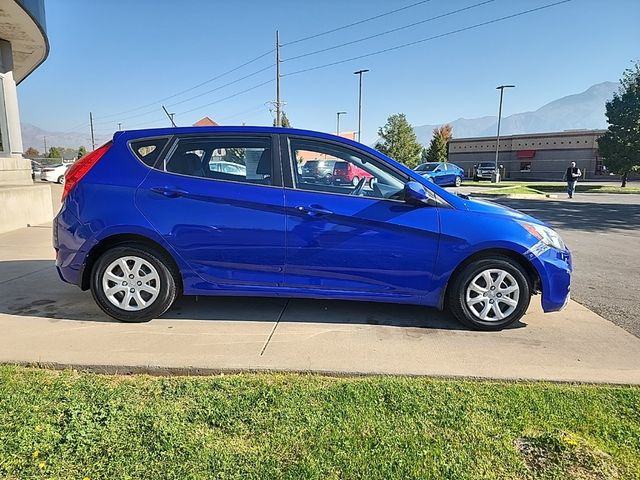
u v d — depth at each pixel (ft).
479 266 12.89
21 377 9.83
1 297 15.15
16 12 37.50
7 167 40.14
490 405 8.97
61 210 13.29
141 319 13.16
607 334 12.98
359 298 13.15
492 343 12.19
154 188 12.91
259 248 12.86
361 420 8.39
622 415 8.70
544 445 7.73
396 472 7.07
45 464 7.03
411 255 12.78
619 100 88.53
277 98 119.96
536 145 150.82
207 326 12.96
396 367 10.52
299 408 8.75
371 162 13.12
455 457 7.44
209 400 8.99
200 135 13.30
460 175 98.43
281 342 11.89
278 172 13.03
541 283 13.05
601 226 37.63
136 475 6.88
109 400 8.91
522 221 13.17
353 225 12.71
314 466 7.14
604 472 7.11
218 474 6.94
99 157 13.32
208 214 12.82
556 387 9.78
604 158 92.53
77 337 12.00
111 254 12.96
